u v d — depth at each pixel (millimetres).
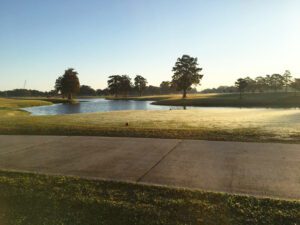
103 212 3820
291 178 4922
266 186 4582
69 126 12406
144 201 4133
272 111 27938
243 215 3646
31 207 4035
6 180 5133
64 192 4539
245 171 5355
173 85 90625
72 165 6078
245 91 119562
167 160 6266
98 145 7992
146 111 29484
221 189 4508
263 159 6141
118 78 142625
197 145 7707
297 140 8250
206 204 3961
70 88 98625
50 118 18938
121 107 52938
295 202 3920
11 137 9617
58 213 3830
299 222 3441
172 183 4828
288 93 83562
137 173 5422
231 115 22188
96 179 5117
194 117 20188
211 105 53969
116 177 5219
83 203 4109
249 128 11625
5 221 3637
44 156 6914
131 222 3537
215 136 9086
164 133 9828
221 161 6074
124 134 9773
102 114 24109
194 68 87000
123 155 6809
